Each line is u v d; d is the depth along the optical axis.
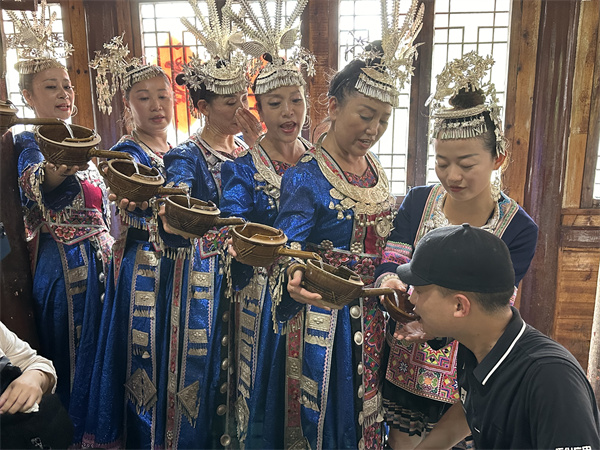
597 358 1.85
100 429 1.92
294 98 1.54
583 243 2.76
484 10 2.63
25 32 2.04
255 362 1.60
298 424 1.51
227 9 1.54
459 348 1.28
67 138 1.49
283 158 1.66
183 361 1.79
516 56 2.61
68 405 2.13
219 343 1.70
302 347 1.47
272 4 2.53
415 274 1.13
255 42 1.52
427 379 1.58
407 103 2.72
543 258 2.80
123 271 1.94
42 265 2.07
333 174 1.43
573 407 0.95
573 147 2.67
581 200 2.73
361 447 1.48
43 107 2.09
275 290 1.33
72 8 2.64
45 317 2.08
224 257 1.61
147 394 1.90
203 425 1.74
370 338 1.53
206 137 1.84
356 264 1.47
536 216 2.75
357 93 1.34
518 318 1.11
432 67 2.69
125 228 1.97
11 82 2.77
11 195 2.00
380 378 1.61
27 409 1.29
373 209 1.46
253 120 1.77
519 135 2.69
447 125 1.32
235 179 1.61
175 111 2.79
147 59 2.77
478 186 1.35
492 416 1.11
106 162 1.46
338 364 1.45
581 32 2.54
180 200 1.44
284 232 1.38
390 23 1.40
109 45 1.96
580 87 2.60
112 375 1.93
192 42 2.71
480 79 1.32
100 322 2.08
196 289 1.79
